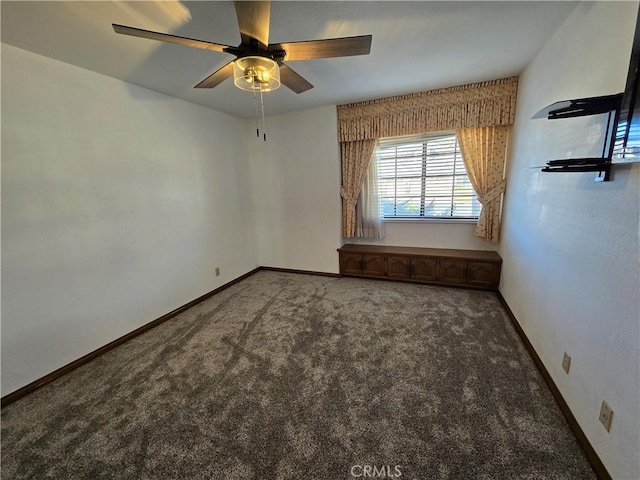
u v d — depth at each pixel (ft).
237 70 5.28
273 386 6.27
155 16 5.27
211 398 5.98
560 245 5.65
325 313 9.69
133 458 4.73
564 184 5.56
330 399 5.83
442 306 9.82
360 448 4.74
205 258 11.41
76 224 7.22
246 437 5.04
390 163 12.67
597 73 4.66
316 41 4.71
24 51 6.15
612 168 4.08
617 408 3.79
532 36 6.48
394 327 8.57
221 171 12.12
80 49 6.30
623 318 3.75
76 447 4.97
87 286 7.50
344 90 10.00
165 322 9.53
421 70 8.40
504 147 10.37
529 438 4.77
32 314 6.48
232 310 10.23
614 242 4.00
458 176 11.81
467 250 12.07
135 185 8.63
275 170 13.69
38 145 6.44
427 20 5.74
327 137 12.37
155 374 6.84
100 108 7.63
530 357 6.92
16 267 6.21
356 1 5.07
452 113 10.26
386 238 13.37
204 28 5.72
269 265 14.90
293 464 4.53
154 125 9.16
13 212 6.12
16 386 6.26
